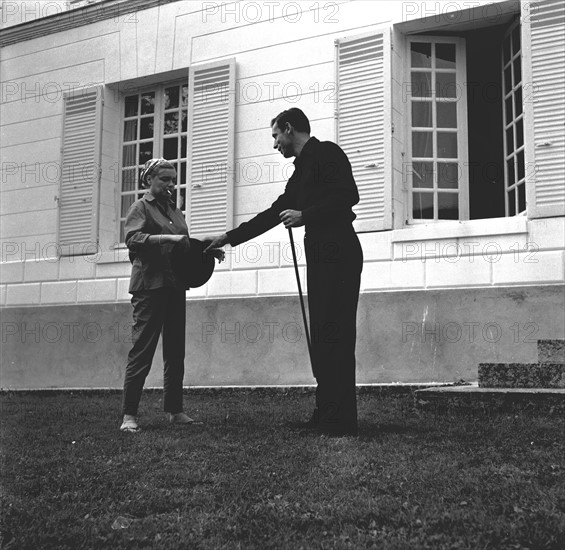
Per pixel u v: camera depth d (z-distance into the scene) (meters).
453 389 5.29
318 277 4.50
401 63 7.56
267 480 3.50
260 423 4.96
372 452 3.91
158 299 5.05
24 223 9.42
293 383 7.54
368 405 5.72
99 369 8.73
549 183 6.66
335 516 3.00
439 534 2.78
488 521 2.87
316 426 4.67
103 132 9.09
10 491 3.55
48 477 3.73
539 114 6.75
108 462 3.96
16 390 8.78
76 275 8.99
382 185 7.34
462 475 3.46
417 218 7.50
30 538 2.94
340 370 4.41
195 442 4.32
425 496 3.19
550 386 5.28
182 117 8.84
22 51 9.70
